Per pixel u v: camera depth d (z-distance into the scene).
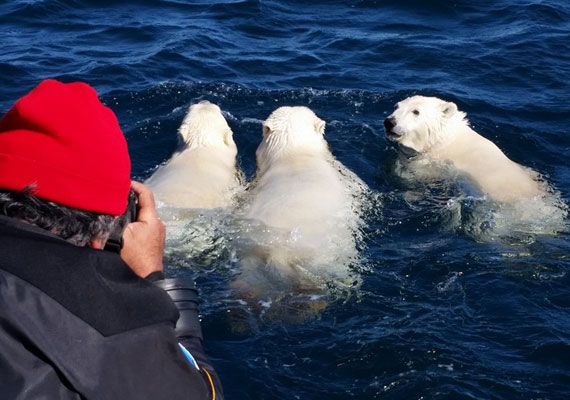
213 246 6.51
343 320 5.40
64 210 2.17
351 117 9.98
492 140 9.31
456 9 13.80
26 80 10.61
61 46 11.97
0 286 1.99
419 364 4.90
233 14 13.59
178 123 9.61
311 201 6.90
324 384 4.72
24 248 2.05
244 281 5.91
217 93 10.50
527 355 5.02
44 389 1.97
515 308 5.59
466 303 5.66
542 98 10.50
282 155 8.39
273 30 13.02
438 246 6.60
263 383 4.70
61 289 2.03
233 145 8.91
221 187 7.64
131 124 9.55
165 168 8.05
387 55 11.96
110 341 2.05
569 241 6.70
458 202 7.58
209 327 5.29
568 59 11.80
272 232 6.53
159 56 11.60
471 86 10.88
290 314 5.46
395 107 9.38
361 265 6.21
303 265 6.11
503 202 7.53
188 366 2.26
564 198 7.72
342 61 11.73
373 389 4.67
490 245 6.62
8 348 1.97
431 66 11.55
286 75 11.18
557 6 13.93
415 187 8.07
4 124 2.26
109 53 11.72
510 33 12.75
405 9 13.87
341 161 8.76
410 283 5.96
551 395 4.62
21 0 13.80
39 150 2.17
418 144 9.12
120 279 2.15
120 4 13.91
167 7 13.91
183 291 2.88
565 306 5.64
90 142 2.23
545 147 9.14
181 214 6.86
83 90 2.36
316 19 13.54
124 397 2.06
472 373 4.80
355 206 7.29
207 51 11.91
